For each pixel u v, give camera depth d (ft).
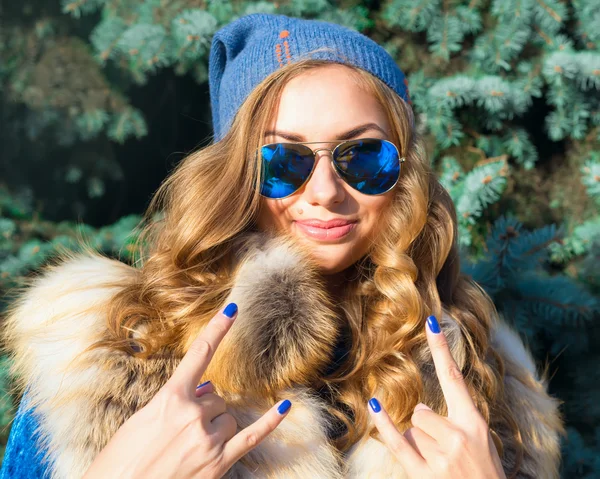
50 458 3.32
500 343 4.81
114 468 2.88
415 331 4.16
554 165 7.95
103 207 8.73
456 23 6.84
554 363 7.47
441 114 6.93
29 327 3.75
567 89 7.02
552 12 6.70
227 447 3.01
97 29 6.77
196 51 6.75
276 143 3.82
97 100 7.10
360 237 4.04
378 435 3.69
